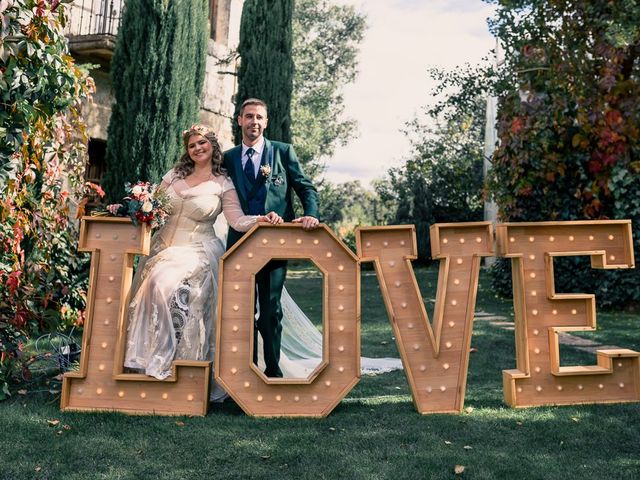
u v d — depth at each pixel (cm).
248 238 376
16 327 423
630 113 841
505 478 257
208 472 261
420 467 269
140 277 402
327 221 3412
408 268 374
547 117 899
